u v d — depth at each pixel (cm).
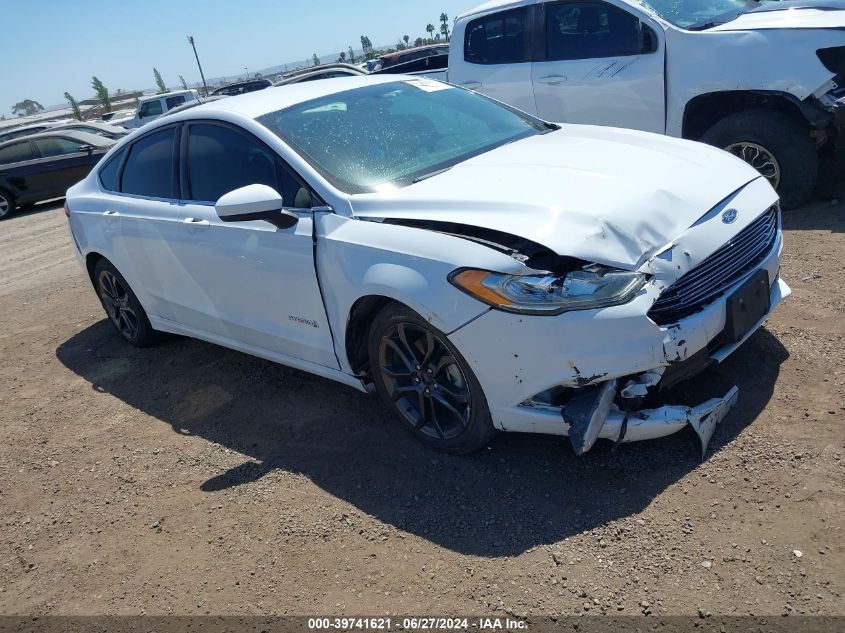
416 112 387
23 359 527
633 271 250
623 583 227
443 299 266
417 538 265
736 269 284
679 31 551
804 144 515
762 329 360
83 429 402
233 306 380
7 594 279
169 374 453
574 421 256
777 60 507
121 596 265
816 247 460
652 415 265
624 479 273
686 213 278
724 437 284
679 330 254
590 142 352
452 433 301
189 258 389
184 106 495
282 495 305
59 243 980
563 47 622
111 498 329
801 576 217
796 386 308
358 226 301
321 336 333
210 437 365
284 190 338
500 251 259
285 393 395
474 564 247
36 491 347
